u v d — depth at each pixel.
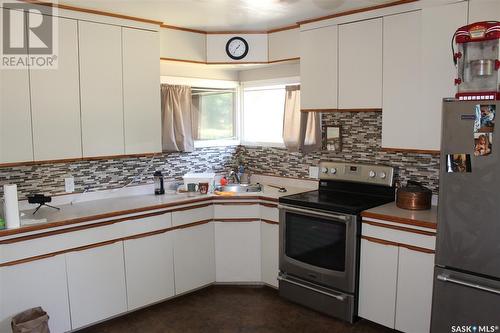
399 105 3.02
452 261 2.44
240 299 3.59
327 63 3.43
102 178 3.61
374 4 3.05
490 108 2.22
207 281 3.74
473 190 2.32
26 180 3.19
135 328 3.12
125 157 3.52
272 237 3.62
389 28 3.03
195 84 4.21
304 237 3.32
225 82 4.46
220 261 3.77
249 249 3.74
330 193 3.63
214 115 4.44
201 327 3.13
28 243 2.68
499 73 2.45
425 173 3.24
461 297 2.43
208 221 3.69
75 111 3.12
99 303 3.05
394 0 2.95
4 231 2.57
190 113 4.12
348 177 3.59
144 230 3.27
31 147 2.92
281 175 4.27
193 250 3.60
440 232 2.47
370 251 2.98
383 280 2.93
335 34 3.35
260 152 4.46
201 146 4.31
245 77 4.52
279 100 4.28
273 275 3.65
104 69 3.24
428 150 2.90
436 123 2.84
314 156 3.97
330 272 3.16
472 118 2.28
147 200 3.51
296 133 3.98
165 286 3.44
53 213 3.03
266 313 3.34
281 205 3.43
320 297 3.26
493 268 2.29
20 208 3.15
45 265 2.77
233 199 3.68
